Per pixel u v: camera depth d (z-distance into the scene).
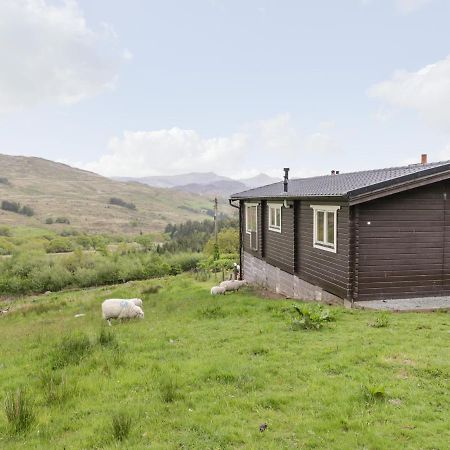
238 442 4.94
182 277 34.34
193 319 12.12
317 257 14.27
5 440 5.23
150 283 32.53
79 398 6.40
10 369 8.08
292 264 16.58
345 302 12.04
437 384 6.19
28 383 7.15
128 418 5.36
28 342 10.76
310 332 9.34
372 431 4.97
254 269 22.92
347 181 14.08
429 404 5.62
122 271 43.94
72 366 7.85
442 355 7.29
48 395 6.36
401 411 5.43
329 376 6.67
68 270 43.59
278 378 6.76
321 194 12.16
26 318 19.91
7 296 38.88
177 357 8.19
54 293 38.62
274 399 5.93
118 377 7.16
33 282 40.41
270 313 11.92
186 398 6.15
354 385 6.23
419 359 7.09
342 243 12.24
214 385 6.61
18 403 5.67
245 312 12.46
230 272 32.47
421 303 11.67
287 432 5.11
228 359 7.69
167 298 20.72
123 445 4.93
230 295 18.30
